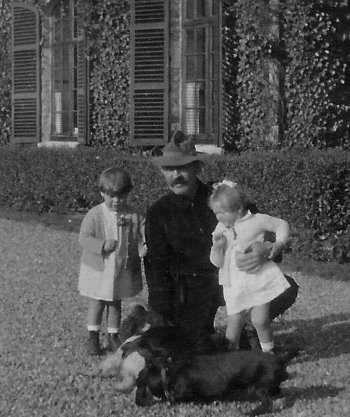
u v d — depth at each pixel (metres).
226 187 6.49
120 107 16.25
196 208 6.84
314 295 9.59
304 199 11.60
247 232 6.44
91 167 15.06
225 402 5.89
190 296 6.86
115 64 16.25
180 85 15.41
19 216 15.66
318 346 7.41
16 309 8.88
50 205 15.97
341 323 8.26
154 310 6.79
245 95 14.31
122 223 7.27
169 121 15.46
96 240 7.20
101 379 6.49
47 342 7.62
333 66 13.67
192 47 15.17
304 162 11.60
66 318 8.49
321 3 13.52
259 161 12.04
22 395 6.16
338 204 11.50
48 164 15.78
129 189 7.32
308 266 11.03
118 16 16.14
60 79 17.64
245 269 6.40
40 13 17.77
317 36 13.57
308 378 6.45
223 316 8.51
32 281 10.34
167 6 15.33
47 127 17.88
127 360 6.14
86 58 16.53
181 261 6.85
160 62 15.49
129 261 7.31
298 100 13.84
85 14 16.45
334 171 11.42
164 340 5.86
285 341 7.52
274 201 11.91
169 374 5.77
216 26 14.45
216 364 5.73
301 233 11.57
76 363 6.99
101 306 7.29
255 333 7.05
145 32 15.57
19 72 18.12
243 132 14.42
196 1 15.02
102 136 16.52
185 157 6.68
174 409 5.81
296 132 13.87
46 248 12.67
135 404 5.89
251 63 14.19
